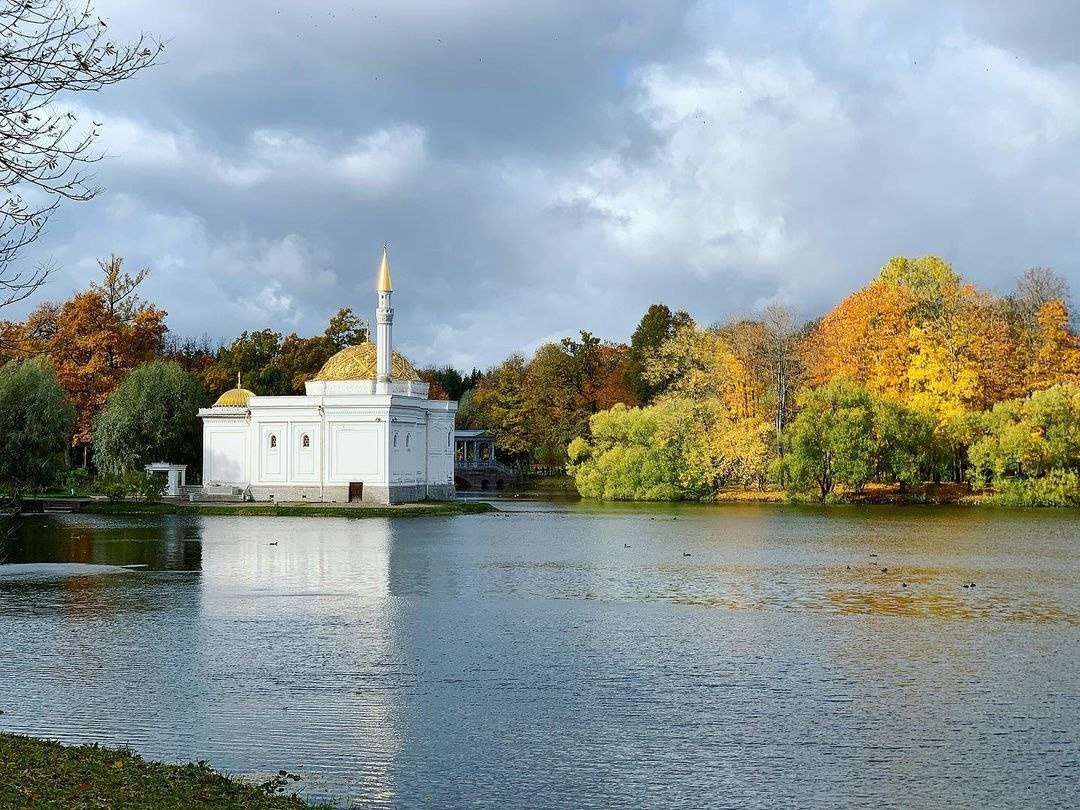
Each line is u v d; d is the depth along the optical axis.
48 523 98.56
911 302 144.75
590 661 38.09
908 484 135.50
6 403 106.88
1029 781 25.77
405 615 47.47
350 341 182.75
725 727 30.00
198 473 143.88
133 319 153.12
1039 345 137.75
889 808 24.12
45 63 22.06
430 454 138.75
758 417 141.75
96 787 21.53
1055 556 72.75
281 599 51.88
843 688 34.31
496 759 27.20
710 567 66.12
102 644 40.62
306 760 27.05
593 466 150.00
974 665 37.69
